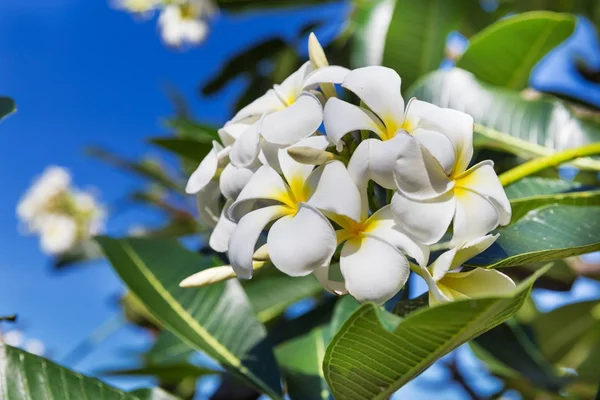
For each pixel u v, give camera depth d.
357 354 0.49
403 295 0.63
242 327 0.66
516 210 0.59
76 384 0.56
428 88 0.72
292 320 0.77
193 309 0.68
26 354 0.55
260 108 0.54
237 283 0.68
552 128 0.70
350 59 0.90
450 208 0.48
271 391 0.63
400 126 0.50
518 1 0.93
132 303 1.08
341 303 0.67
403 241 0.48
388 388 0.51
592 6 0.92
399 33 0.77
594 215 0.58
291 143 0.50
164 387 0.93
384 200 0.55
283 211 0.50
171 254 0.70
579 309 0.96
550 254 0.52
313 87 0.55
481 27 0.90
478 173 0.49
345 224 0.49
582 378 0.98
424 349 0.47
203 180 0.54
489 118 0.71
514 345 0.79
